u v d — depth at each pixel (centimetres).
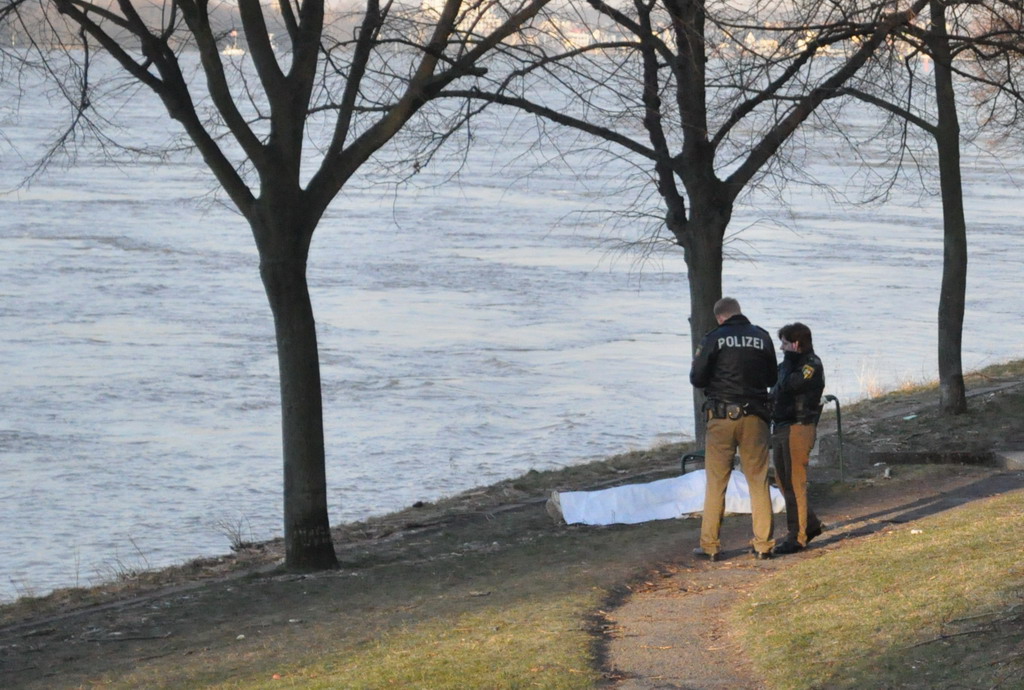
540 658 2662
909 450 5581
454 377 10612
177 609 3653
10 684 2914
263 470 7756
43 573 5603
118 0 3856
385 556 4362
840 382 10256
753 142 5062
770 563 3728
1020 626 2392
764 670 2503
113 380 10206
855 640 2550
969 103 6988
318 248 19325
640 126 5366
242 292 15162
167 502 6962
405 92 4159
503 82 4428
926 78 5869
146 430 8700
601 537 4375
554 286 16225
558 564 3919
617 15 4653
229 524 6494
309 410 4166
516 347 12075
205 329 12644
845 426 6400
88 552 5991
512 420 9119
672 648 2794
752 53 4166
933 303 14850
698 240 5003
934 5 5206
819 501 4703
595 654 2752
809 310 14175
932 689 2177
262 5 4500
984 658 2259
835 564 3372
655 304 15012
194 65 4716
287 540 4212
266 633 3262
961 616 2534
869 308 14362
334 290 15362
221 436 8606
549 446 8319
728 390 3784
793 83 4888
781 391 3878
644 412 9456
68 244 18838
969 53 5919
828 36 4497
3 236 19262
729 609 3147
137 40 4328
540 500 5334
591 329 13162
